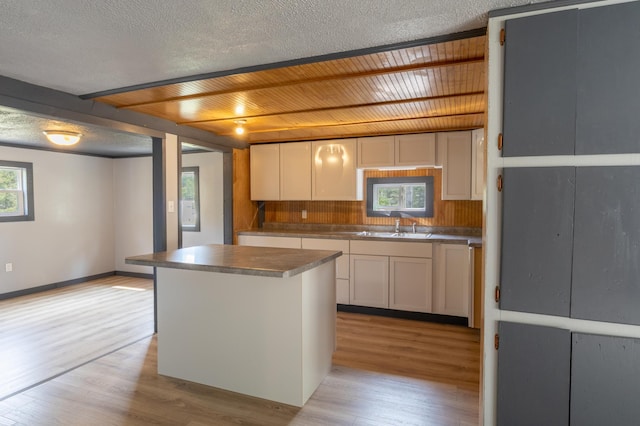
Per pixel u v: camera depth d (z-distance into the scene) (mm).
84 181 6027
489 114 1747
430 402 2424
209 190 5805
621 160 1562
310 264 2387
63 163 5723
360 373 2836
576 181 1619
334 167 4727
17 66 2402
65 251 5754
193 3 1640
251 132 4434
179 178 3986
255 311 2504
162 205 3764
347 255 4375
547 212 1663
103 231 6332
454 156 4199
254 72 2467
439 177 4555
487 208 1769
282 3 1647
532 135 1674
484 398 1808
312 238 4523
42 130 4180
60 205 5688
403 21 1825
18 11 1704
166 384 2674
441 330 3787
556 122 1637
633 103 1540
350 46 2119
